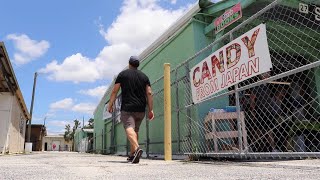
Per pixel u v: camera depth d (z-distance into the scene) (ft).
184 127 21.09
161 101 25.98
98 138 65.62
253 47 12.87
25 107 66.23
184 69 22.07
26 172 8.76
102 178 7.13
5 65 39.93
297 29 20.54
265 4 18.57
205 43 21.33
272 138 18.97
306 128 19.35
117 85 15.06
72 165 12.26
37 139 123.85
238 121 13.60
